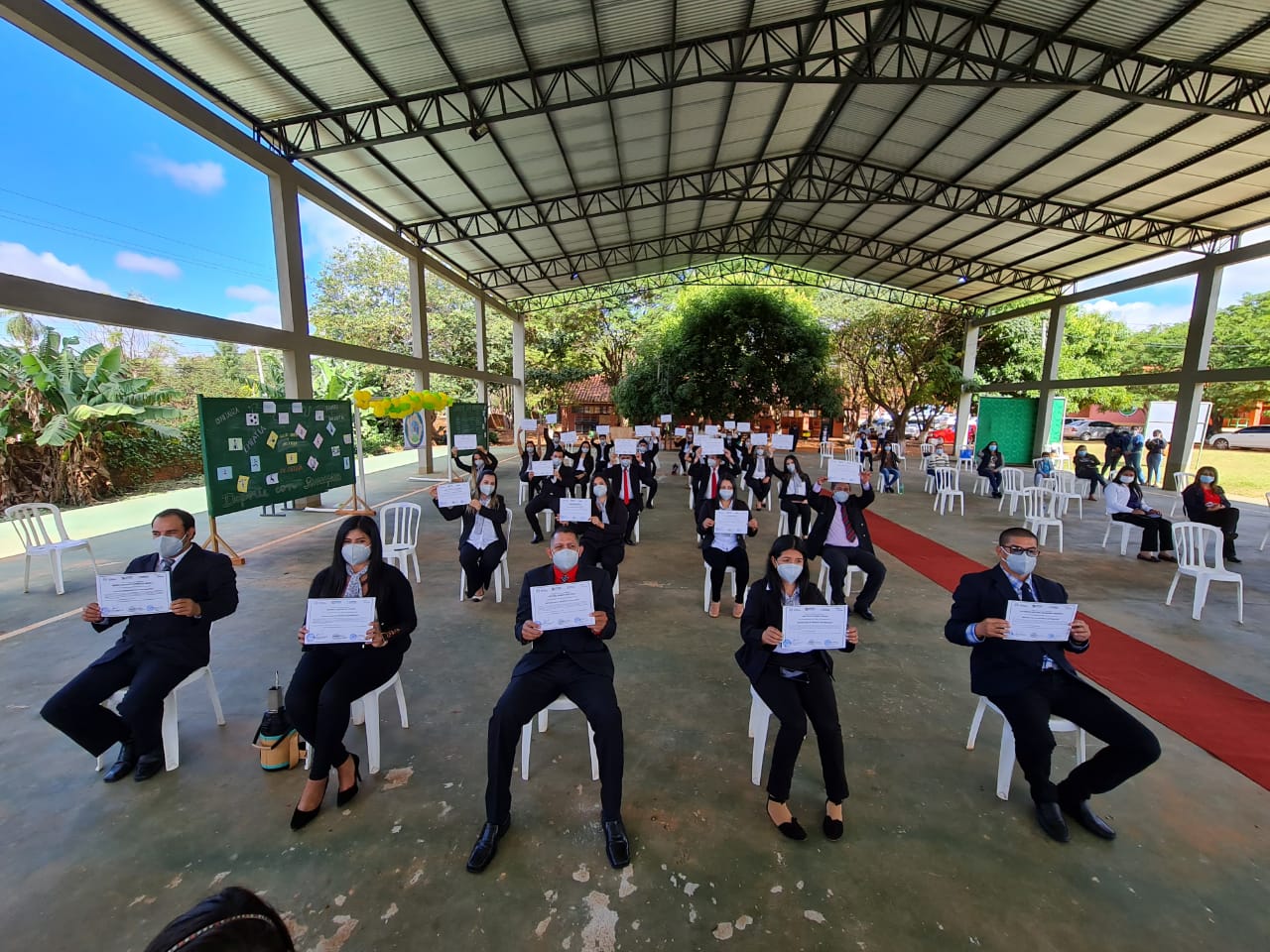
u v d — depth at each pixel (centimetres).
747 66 738
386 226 1202
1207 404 1232
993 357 2231
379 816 249
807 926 199
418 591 561
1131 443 1391
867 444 1706
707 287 2414
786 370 2023
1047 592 273
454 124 788
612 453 1214
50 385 1002
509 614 498
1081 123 872
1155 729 323
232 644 427
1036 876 221
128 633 280
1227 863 228
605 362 2920
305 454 810
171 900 204
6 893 205
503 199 1211
